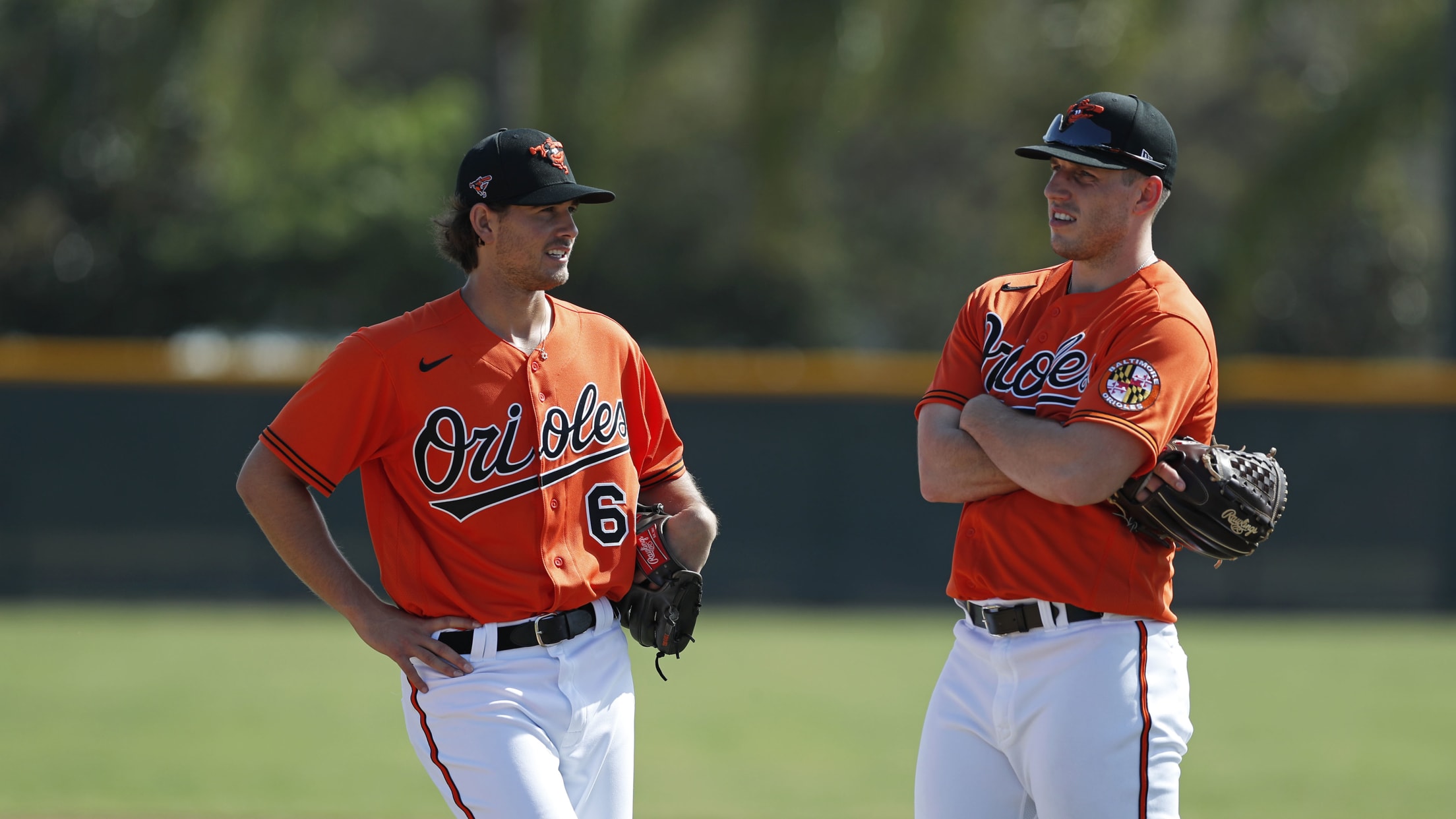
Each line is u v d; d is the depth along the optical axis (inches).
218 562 1685.5
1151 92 3289.9
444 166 3376.0
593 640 479.2
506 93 2212.1
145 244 3277.6
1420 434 1668.3
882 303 3796.8
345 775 934.4
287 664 1332.4
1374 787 905.5
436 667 461.7
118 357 1680.6
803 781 925.2
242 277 3272.6
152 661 1346.0
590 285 3412.9
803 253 3449.8
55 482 1678.2
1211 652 1425.9
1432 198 3494.1
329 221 3245.6
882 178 3624.5
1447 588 1662.2
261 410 1692.9
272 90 2055.9
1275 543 1673.2
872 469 1713.8
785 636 1512.1
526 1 2193.7
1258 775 939.3
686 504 521.3
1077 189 465.1
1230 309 2124.8
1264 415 1678.2
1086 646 456.8
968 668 482.6
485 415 466.9
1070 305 478.0
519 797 450.6
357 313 3415.4
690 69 2957.7
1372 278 3277.6
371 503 481.4
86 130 3065.9
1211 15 2970.0
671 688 1240.2
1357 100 2043.6
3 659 1354.6
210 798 869.8
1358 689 1229.7
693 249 3437.5
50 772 936.9
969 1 1968.5
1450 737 1053.2
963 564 485.1
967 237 3656.5
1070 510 465.1
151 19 2047.2
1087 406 451.8
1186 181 3248.0
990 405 472.4
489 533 466.9
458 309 476.4
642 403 513.3
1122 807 450.9
